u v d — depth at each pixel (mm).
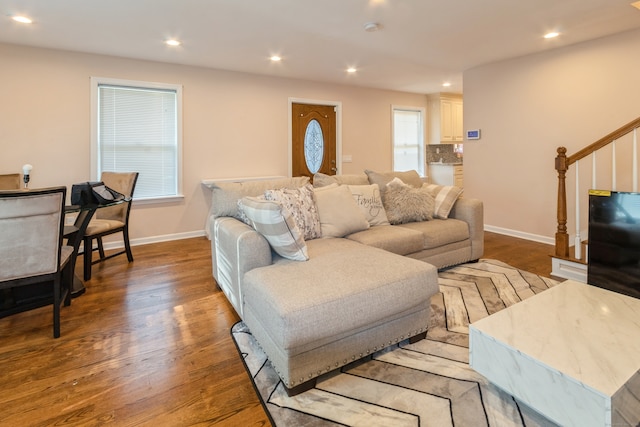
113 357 1899
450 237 3105
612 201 2168
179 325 2260
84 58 3936
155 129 4438
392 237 2709
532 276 3014
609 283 2213
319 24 3201
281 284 1687
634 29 3391
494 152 4695
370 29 3312
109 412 1489
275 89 5211
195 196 4723
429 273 1896
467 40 3689
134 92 4277
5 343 2035
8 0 2652
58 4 2727
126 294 2768
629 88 3467
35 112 3740
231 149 4922
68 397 1579
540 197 4262
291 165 5434
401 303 1776
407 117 6785
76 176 3977
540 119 4180
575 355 1298
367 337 1758
